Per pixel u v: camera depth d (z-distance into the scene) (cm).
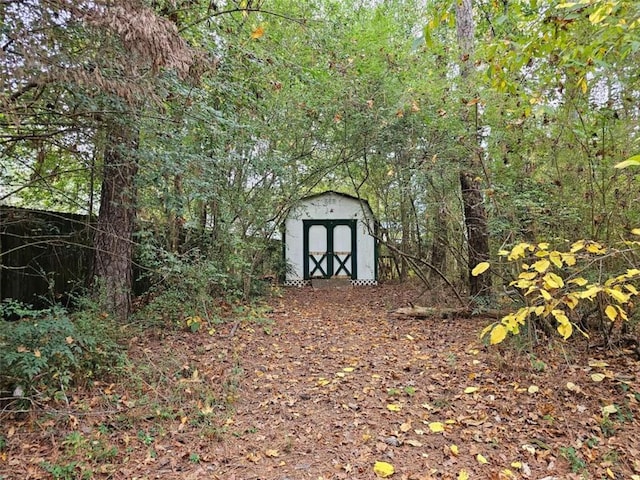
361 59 791
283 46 728
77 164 485
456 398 391
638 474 282
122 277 568
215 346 536
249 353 524
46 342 361
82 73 288
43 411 334
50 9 273
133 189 502
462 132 557
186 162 465
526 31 306
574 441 317
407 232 955
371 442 325
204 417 360
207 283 643
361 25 972
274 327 658
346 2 1109
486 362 465
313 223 1243
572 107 441
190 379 426
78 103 356
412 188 714
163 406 369
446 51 677
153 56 304
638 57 378
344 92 755
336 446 321
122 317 560
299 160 862
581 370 416
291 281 1235
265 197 793
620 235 363
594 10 228
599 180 443
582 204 444
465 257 711
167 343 525
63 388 356
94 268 573
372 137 769
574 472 285
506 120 501
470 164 574
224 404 386
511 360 448
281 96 760
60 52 290
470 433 333
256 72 647
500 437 327
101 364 409
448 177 635
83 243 647
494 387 405
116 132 411
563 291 247
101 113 371
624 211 412
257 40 651
